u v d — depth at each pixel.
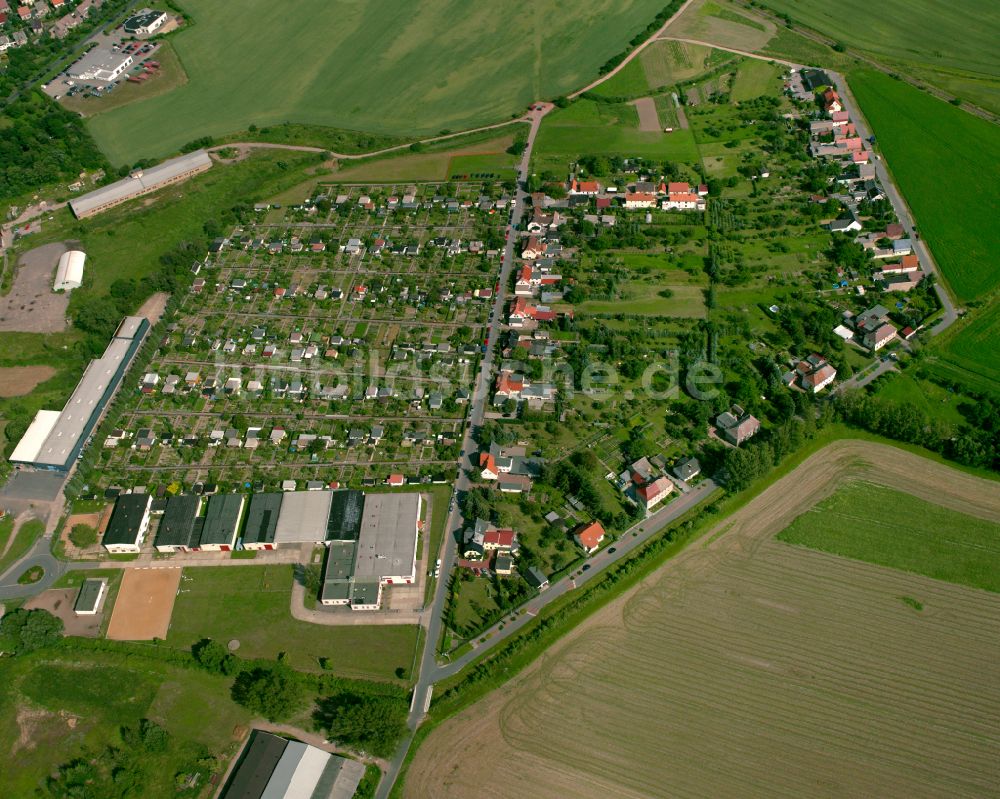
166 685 151.50
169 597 165.12
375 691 147.12
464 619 156.75
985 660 145.62
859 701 141.25
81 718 148.00
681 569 161.88
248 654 154.88
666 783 132.88
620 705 142.62
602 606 156.75
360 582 160.38
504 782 134.38
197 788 137.25
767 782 132.25
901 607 153.88
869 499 172.25
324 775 135.38
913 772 132.38
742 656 148.12
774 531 167.50
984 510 169.00
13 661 156.75
